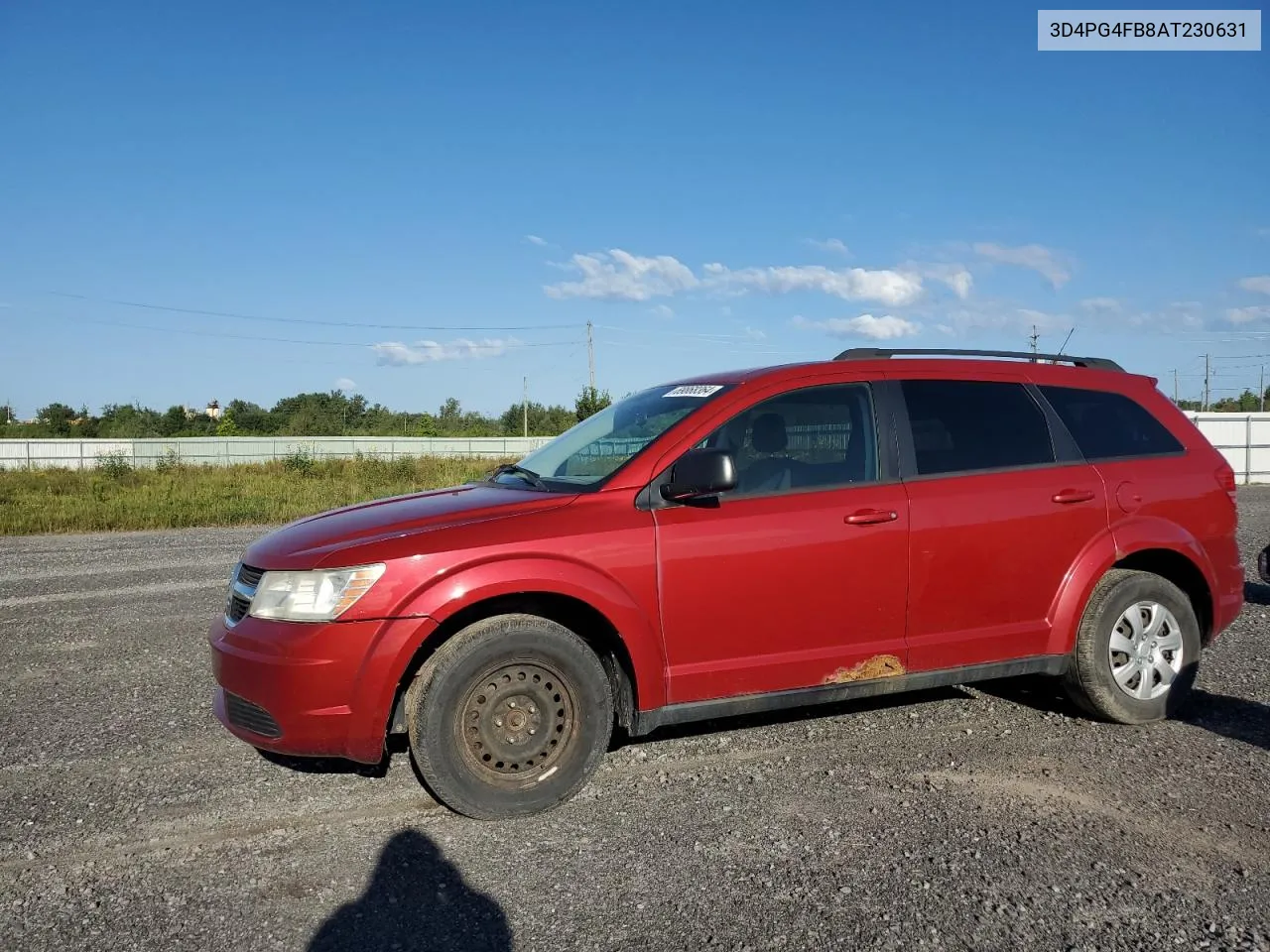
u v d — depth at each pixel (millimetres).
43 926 2912
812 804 3811
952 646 4406
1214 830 3543
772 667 4074
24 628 7398
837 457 4316
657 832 3564
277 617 3600
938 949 2758
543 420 77438
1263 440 28969
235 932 2875
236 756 4434
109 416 79188
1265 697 5262
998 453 4605
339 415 85312
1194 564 4914
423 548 3619
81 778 4141
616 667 4008
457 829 3609
